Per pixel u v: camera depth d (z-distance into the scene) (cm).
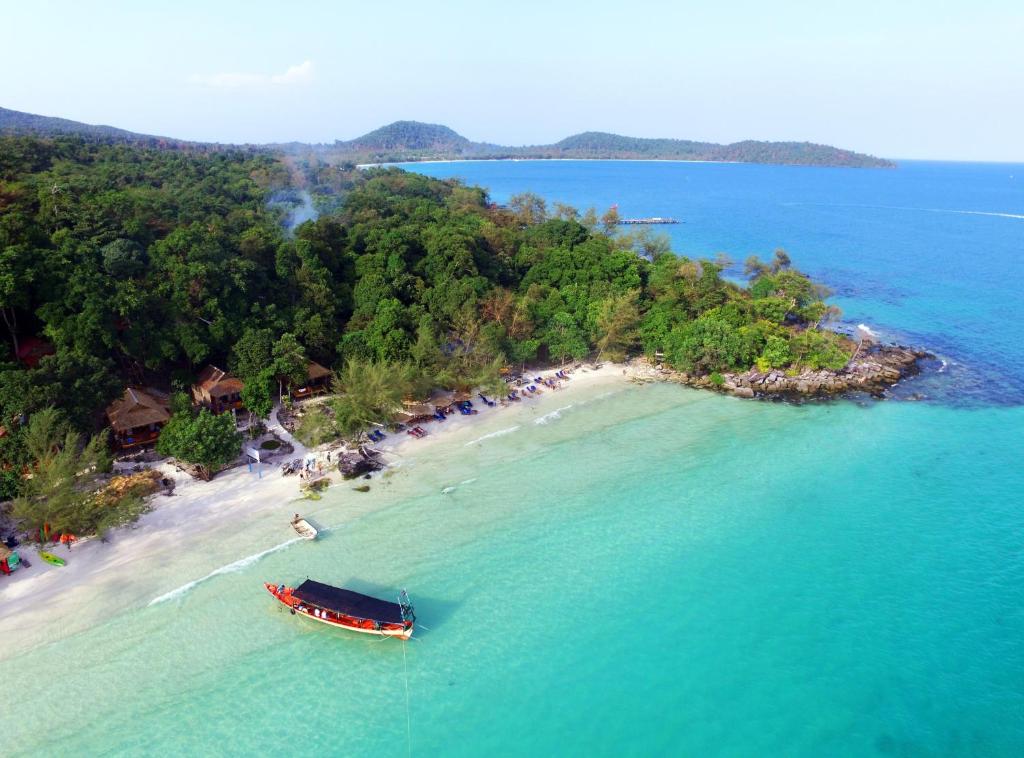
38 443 5081
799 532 5434
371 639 4241
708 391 8406
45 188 8056
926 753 3562
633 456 6644
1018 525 5528
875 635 4353
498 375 8138
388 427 6950
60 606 4309
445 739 3581
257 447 6375
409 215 13175
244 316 7600
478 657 4134
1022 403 8044
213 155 18488
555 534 5338
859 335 10675
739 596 4688
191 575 4672
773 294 10738
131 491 5288
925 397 8225
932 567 5012
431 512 5572
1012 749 3591
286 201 13712
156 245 7494
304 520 5347
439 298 8994
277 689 3850
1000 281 15262
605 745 3572
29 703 3647
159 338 6800
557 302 9562
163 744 3484
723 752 3553
